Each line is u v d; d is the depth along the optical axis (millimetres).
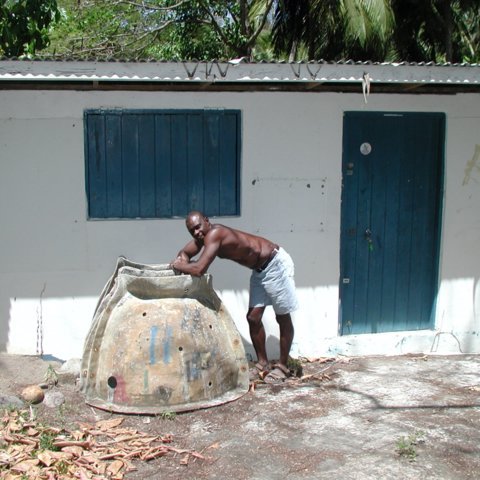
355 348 6422
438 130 6441
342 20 13312
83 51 15781
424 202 6512
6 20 8438
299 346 6328
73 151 5680
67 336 5859
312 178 6129
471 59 16922
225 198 6031
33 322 5797
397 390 5523
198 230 5207
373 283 6500
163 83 5613
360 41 13102
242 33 15000
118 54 16469
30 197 5668
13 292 5738
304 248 6199
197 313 5137
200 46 15242
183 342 5000
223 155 5973
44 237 5727
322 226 6207
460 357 6555
